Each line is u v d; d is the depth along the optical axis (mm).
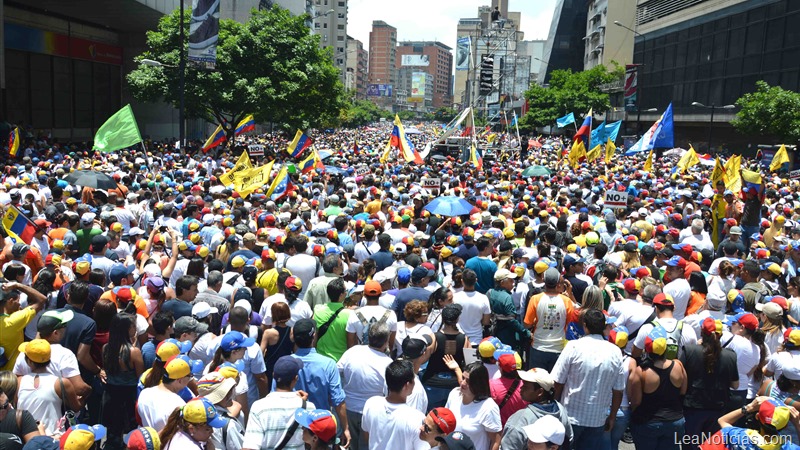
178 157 29875
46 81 44125
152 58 39031
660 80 73125
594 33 100812
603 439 6355
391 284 8812
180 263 9719
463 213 13266
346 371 6406
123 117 15805
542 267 8922
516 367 5863
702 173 30094
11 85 40375
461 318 8000
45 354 5773
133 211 13953
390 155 40031
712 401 6629
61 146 34625
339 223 11891
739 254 11281
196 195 15352
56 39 44250
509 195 19250
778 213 17062
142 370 6660
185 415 4398
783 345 6695
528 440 4688
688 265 9773
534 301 7996
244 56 38875
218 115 40719
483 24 124562
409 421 5141
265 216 12227
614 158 44594
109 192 13500
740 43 56625
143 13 44125
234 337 5965
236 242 10422
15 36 39719
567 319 7859
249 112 39969
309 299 8742
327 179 21188
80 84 48250
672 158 42188
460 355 6945
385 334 6344
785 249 11758
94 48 49094
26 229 10359
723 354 6660
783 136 41031
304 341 6203
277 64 39500
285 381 5312
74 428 4160
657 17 73875
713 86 61344
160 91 38375
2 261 9453
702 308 8289
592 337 6297
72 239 10547
